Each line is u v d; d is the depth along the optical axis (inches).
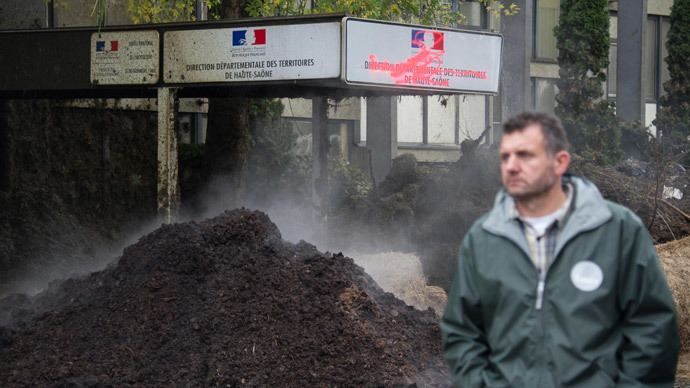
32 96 453.1
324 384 223.9
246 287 263.0
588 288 112.2
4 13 511.5
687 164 751.7
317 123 557.9
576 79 796.0
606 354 112.9
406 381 230.5
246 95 470.9
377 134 795.4
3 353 238.8
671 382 115.8
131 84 412.8
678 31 894.4
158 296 261.4
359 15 528.7
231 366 228.7
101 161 564.7
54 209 497.0
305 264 285.3
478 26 866.1
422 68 397.7
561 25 802.2
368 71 382.6
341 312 254.7
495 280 116.7
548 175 115.4
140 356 234.8
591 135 780.6
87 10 579.2
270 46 389.1
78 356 236.7
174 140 411.5
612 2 995.3
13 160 502.9
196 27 402.3
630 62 949.8
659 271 114.5
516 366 115.5
